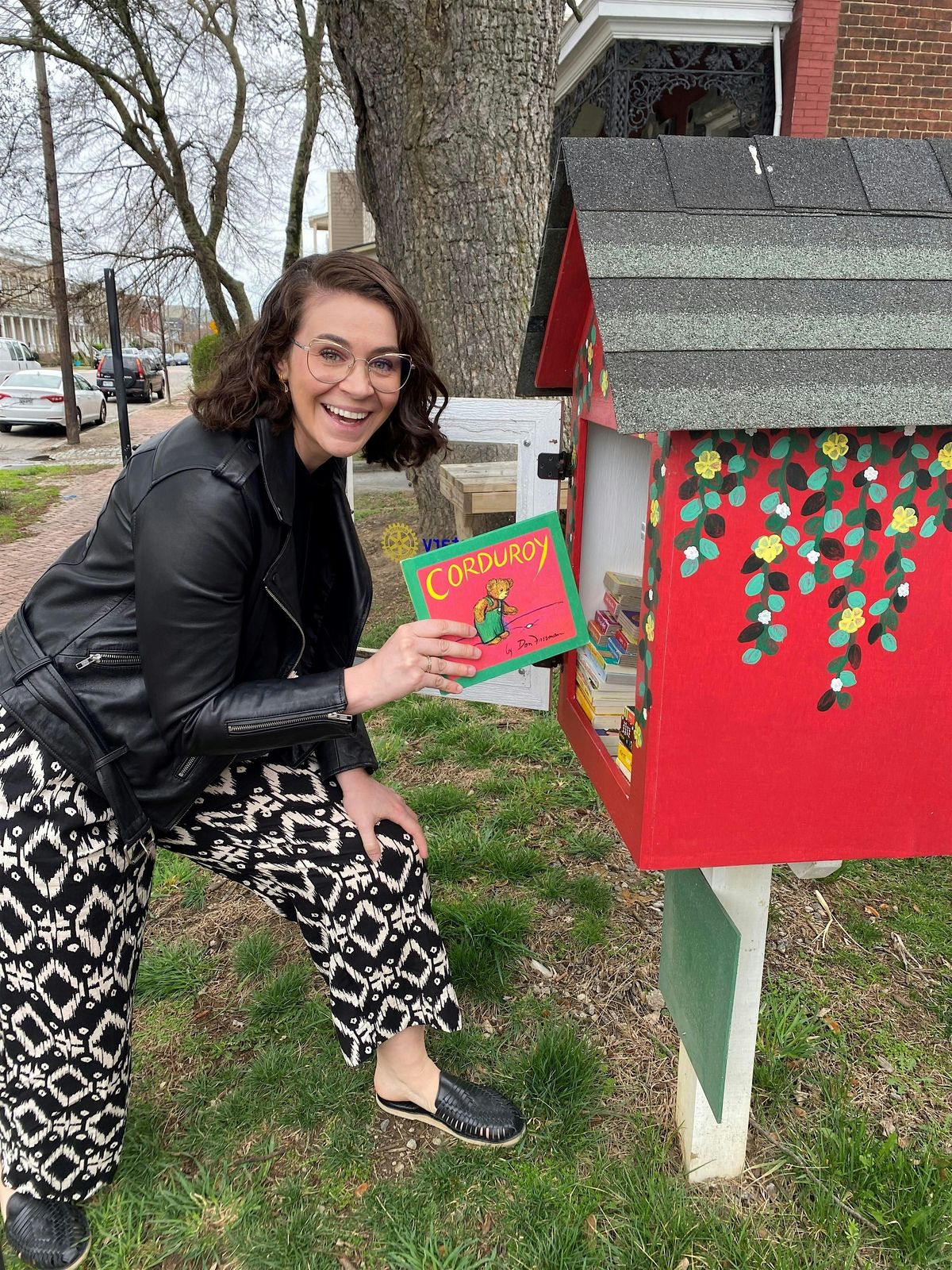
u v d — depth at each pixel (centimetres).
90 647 137
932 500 125
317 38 966
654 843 135
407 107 360
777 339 116
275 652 151
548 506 306
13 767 137
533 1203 162
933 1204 159
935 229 130
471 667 139
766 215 128
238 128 1070
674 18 638
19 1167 155
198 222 1059
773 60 675
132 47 906
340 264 129
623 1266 152
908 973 225
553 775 317
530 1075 189
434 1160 172
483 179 361
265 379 133
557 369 197
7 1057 149
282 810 151
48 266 1206
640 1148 174
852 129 682
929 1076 192
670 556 123
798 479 122
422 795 299
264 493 133
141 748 138
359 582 172
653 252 122
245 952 230
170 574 125
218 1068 198
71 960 144
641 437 178
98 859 142
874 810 137
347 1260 156
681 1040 165
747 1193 166
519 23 346
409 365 140
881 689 132
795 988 219
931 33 664
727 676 128
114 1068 155
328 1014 209
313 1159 175
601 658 172
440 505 385
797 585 126
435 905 243
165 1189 169
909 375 115
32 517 980
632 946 231
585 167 129
